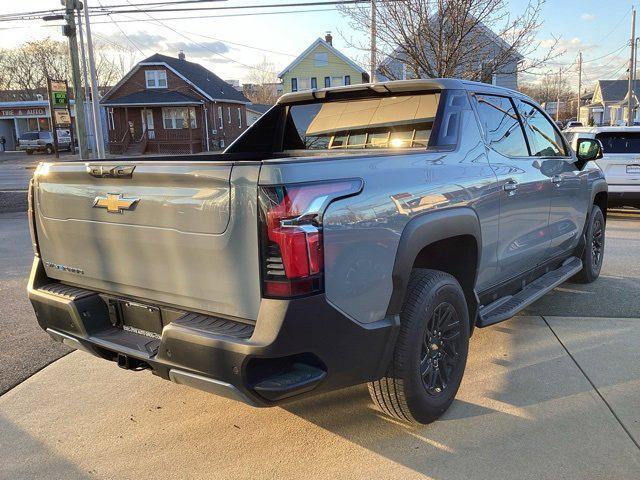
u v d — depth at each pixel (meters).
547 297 5.55
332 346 2.50
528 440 3.04
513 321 4.88
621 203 10.73
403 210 2.79
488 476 2.75
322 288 2.41
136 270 2.84
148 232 2.71
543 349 4.25
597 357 4.07
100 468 2.91
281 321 2.32
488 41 13.08
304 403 3.55
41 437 3.21
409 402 3.00
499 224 3.72
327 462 2.92
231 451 3.04
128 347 2.84
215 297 2.55
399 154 2.97
